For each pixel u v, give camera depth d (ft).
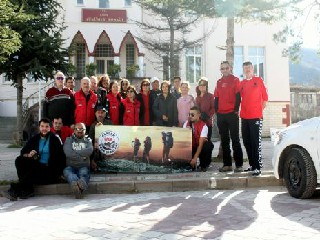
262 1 34.91
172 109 31.17
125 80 32.96
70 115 28.99
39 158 25.34
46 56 57.82
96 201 22.53
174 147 29.91
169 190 25.91
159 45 73.46
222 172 28.86
